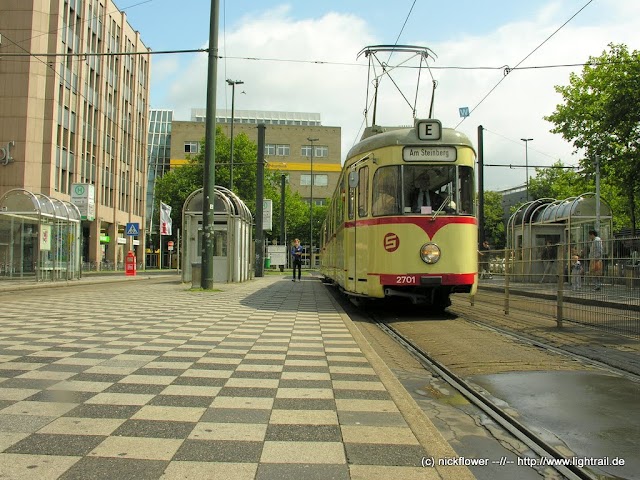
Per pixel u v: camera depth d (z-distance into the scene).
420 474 3.35
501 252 13.70
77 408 4.61
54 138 39.03
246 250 26.48
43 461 3.46
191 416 4.45
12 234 22.22
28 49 37.84
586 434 4.36
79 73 43.28
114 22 51.50
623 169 25.83
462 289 11.83
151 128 89.00
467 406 5.29
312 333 9.14
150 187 83.88
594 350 7.94
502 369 6.74
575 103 29.78
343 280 14.14
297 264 28.83
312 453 3.69
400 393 5.20
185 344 7.80
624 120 23.94
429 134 11.73
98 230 47.88
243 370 6.19
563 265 10.50
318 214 75.06
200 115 102.31
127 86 55.78
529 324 10.79
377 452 3.71
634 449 4.03
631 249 8.52
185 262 23.70
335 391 5.30
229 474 3.32
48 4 38.81
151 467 3.40
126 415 4.44
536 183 62.78
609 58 27.55
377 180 11.87
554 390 5.69
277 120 104.50
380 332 10.28
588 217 23.41
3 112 37.66
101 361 6.51
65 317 10.78
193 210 23.56
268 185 56.38
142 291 18.64
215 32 17.56
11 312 11.68
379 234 11.66
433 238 11.41
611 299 9.07
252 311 12.41
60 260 23.91
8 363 6.32
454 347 8.27
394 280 11.38
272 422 4.33
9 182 37.59
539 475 3.62
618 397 5.43
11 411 4.49
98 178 47.84
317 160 89.12
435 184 11.63
